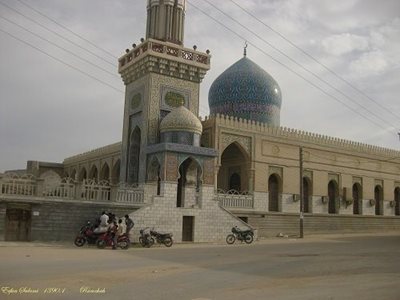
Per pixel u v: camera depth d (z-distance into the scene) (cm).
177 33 2892
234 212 2733
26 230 1853
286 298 712
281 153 3050
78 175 4528
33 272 990
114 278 926
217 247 1834
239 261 1278
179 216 2131
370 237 2719
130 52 2917
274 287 827
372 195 3588
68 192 1939
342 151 3406
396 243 2116
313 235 2941
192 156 2241
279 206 2995
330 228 3225
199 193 2228
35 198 1838
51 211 1881
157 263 1212
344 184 3381
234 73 3462
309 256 1436
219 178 3114
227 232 2256
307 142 3203
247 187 2878
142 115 2717
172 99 2738
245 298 716
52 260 1230
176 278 937
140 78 2805
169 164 2177
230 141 2842
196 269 1088
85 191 1988
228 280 913
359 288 808
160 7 2900
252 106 3372
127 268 1095
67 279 897
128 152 2847
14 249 1521
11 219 1825
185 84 2803
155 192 2183
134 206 2091
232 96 3403
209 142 2812
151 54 2662
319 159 3253
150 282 880
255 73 3447
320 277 960
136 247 1817
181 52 2784
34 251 1470
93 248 1697
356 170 3488
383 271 1059
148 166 2467
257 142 2947
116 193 2055
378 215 3603
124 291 780
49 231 1869
